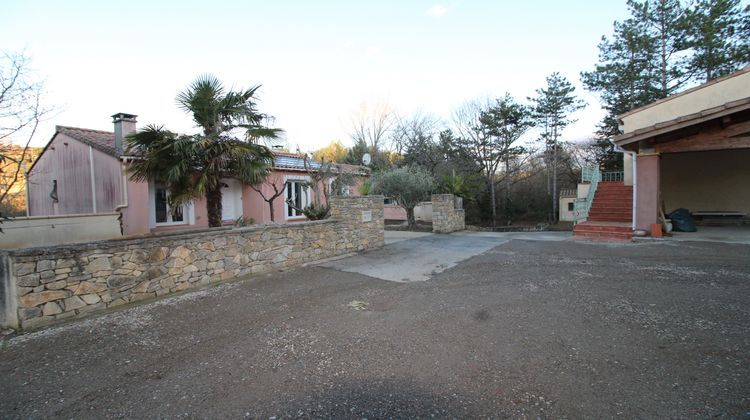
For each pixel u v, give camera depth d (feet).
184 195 25.85
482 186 73.67
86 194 39.22
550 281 20.21
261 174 27.84
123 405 8.95
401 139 92.22
